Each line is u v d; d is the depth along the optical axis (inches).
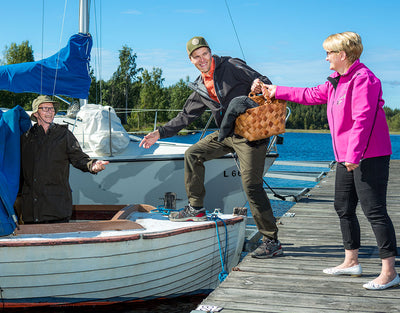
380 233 116.6
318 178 420.8
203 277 156.6
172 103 3447.3
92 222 138.8
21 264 127.2
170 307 153.6
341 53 109.7
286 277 133.2
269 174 454.9
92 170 146.2
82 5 264.4
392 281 119.7
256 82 134.6
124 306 146.2
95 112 231.3
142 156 218.2
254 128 133.3
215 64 140.9
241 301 116.6
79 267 130.5
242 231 165.9
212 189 227.6
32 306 136.5
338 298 116.5
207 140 147.6
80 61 230.7
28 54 2755.9
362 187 114.1
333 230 200.2
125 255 133.5
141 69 3233.3
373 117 106.4
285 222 219.9
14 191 138.4
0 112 150.1
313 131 5502.0
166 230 139.5
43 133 146.2
